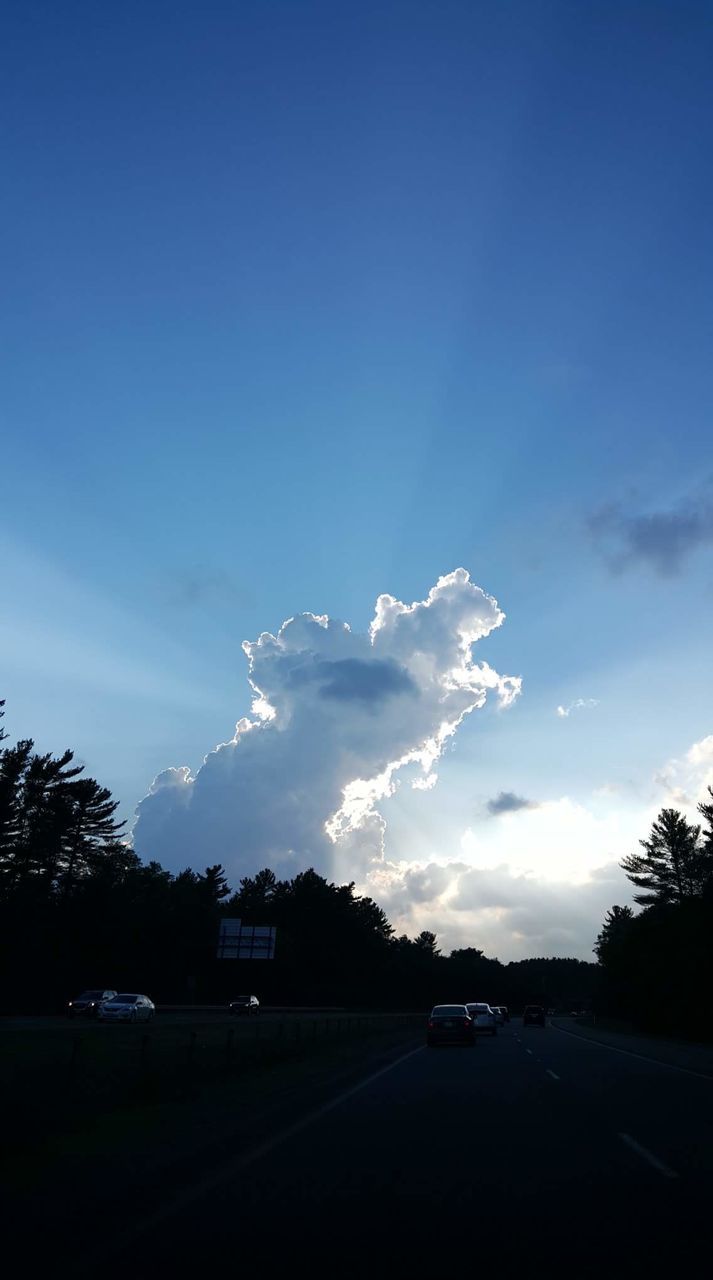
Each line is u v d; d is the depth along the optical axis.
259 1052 28.64
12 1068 20.62
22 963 81.94
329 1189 10.00
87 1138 13.34
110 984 93.50
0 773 80.88
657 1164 11.45
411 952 179.88
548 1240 8.00
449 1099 18.70
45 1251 7.61
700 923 61.72
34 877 82.38
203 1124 14.90
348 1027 52.31
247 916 126.31
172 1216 8.80
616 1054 35.53
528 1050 38.25
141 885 110.38
